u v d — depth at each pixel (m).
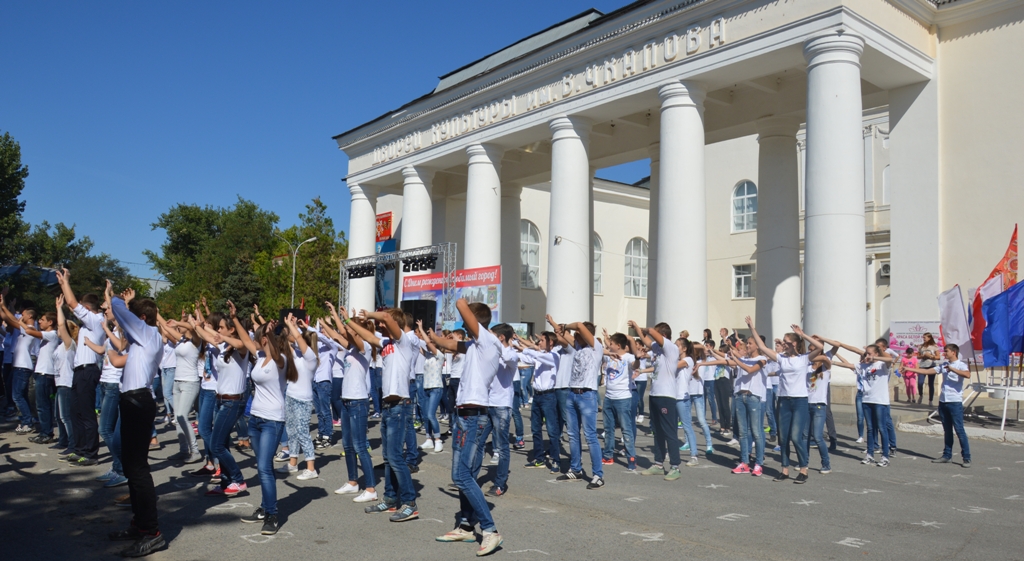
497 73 26.19
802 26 17.64
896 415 15.86
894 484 9.16
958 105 19.33
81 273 49.94
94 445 9.48
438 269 31.34
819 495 8.38
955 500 8.18
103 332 9.55
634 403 11.03
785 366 9.38
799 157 33.69
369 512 7.21
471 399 6.07
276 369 6.52
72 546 5.93
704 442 12.95
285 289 48.72
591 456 8.76
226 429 7.75
